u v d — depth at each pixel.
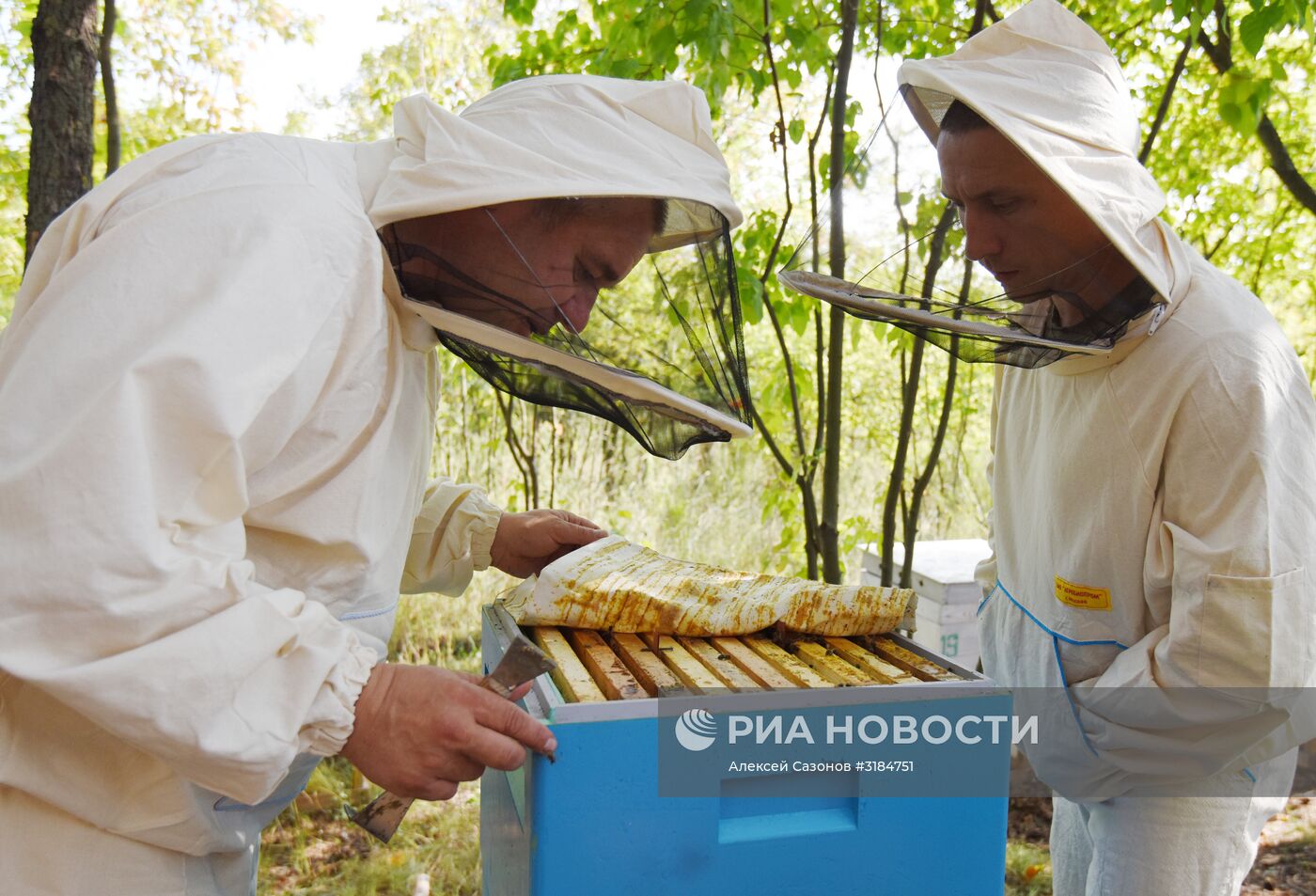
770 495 3.46
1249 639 1.35
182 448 0.88
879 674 1.16
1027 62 1.44
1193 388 1.41
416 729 0.96
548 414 4.07
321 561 1.12
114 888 1.03
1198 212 3.65
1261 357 1.40
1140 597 1.57
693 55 3.03
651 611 1.27
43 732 0.99
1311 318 4.38
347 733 0.97
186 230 0.95
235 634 0.88
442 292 1.14
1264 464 1.36
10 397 0.86
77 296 0.91
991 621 2.01
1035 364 1.49
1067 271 1.37
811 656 1.24
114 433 0.84
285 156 1.10
